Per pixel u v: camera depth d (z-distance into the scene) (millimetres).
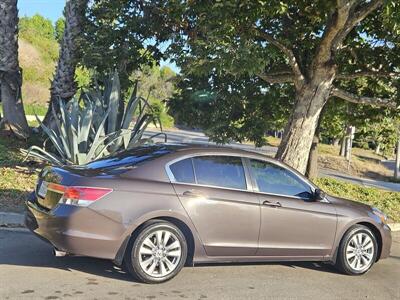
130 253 5449
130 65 13680
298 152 11000
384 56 12250
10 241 6988
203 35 11328
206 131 13641
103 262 6258
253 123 13625
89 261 6262
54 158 10109
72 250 5227
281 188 6398
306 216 6355
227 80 13211
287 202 6285
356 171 30141
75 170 5711
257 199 6086
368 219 6809
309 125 11016
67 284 5395
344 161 31234
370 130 18531
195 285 5695
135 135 10836
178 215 5598
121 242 5363
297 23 12102
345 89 13719
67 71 13750
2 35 13430
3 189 9258
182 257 5672
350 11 10344
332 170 29406
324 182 14375
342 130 23281
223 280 5977
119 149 10656
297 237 6312
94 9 13352
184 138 36375
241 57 9219
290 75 11445
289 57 10914
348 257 6664
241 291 5625
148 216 5465
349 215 6676
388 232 7059
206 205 5762
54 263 6098
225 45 9266
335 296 5770
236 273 6312
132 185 5480
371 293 6012
